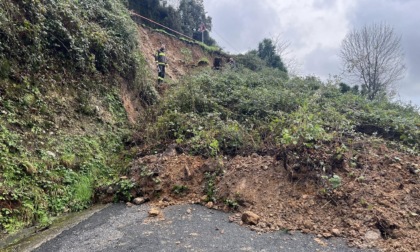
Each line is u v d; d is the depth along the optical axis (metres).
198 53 19.06
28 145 4.79
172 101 8.21
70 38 6.56
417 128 7.47
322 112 7.62
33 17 5.88
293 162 5.00
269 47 23.03
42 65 5.91
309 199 4.38
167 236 3.73
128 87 8.61
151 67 12.40
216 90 9.11
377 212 3.96
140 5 17.20
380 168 4.96
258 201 4.51
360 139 6.16
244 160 5.42
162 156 5.79
